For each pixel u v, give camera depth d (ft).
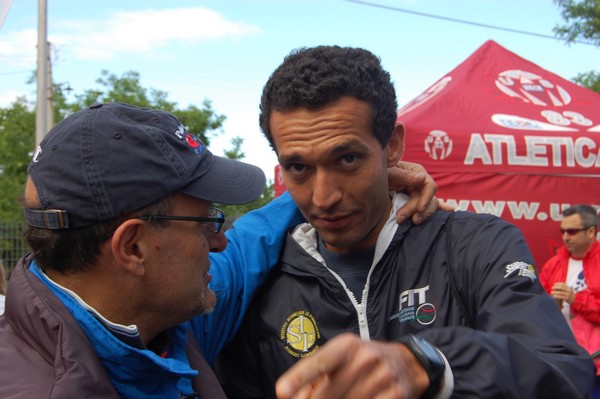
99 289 4.04
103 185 3.89
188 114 62.34
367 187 4.67
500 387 3.05
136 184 3.96
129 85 62.54
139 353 3.82
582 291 13.07
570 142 15.98
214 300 4.63
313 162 4.57
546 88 18.29
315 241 5.36
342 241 4.88
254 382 5.57
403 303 5.01
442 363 2.88
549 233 15.93
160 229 4.11
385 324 5.03
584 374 3.45
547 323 3.92
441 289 4.89
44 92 37.52
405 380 2.50
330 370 2.37
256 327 5.48
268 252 5.44
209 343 5.28
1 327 4.02
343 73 4.42
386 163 4.93
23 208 4.20
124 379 3.89
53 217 3.89
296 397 2.37
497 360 3.12
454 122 16.08
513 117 16.63
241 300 5.38
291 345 5.24
